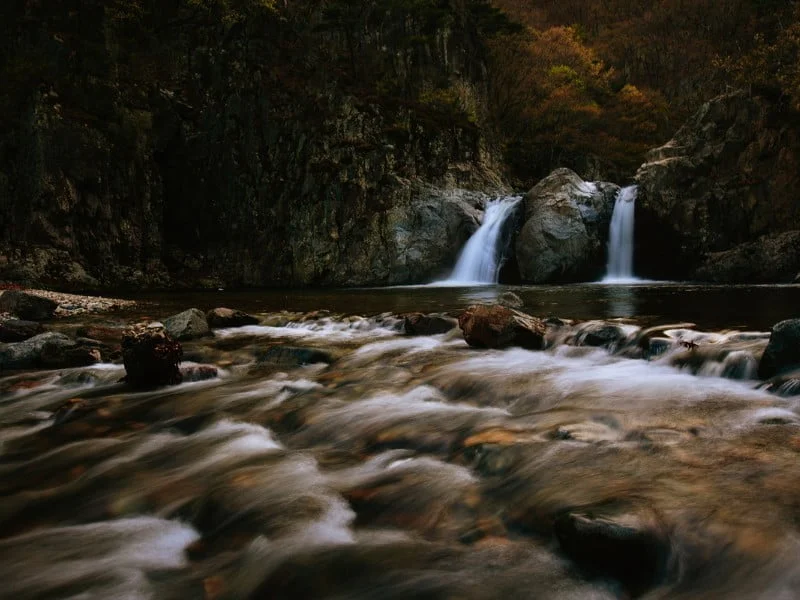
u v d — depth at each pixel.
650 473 4.07
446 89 43.03
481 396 6.80
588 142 49.53
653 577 3.07
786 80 30.83
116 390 7.88
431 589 3.12
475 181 37.59
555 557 3.30
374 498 4.29
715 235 30.23
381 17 43.88
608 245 31.67
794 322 6.29
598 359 8.24
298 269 33.16
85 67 31.58
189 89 35.22
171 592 3.37
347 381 7.82
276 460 5.29
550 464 4.37
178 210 34.38
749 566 3.01
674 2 70.19
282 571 3.41
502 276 31.48
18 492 4.91
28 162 28.94
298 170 34.00
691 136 33.03
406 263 31.88
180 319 11.88
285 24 39.12
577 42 61.50
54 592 3.41
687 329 9.02
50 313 15.22
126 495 4.74
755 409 5.46
